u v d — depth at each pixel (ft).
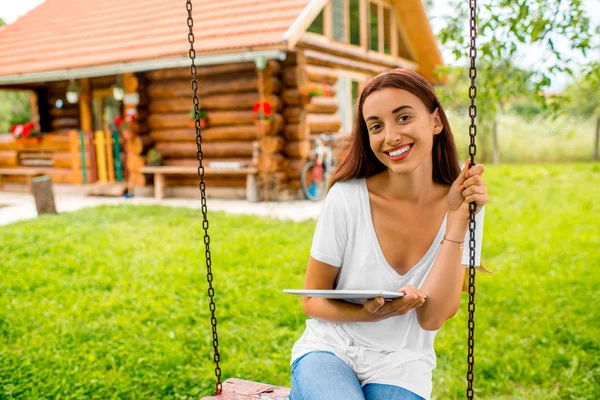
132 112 40.19
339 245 7.77
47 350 14.90
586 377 13.35
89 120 46.11
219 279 20.53
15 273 21.53
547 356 14.40
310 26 38.22
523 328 16.19
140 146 40.83
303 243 25.31
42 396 12.75
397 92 7.22
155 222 30.37
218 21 38.24
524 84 17.02
